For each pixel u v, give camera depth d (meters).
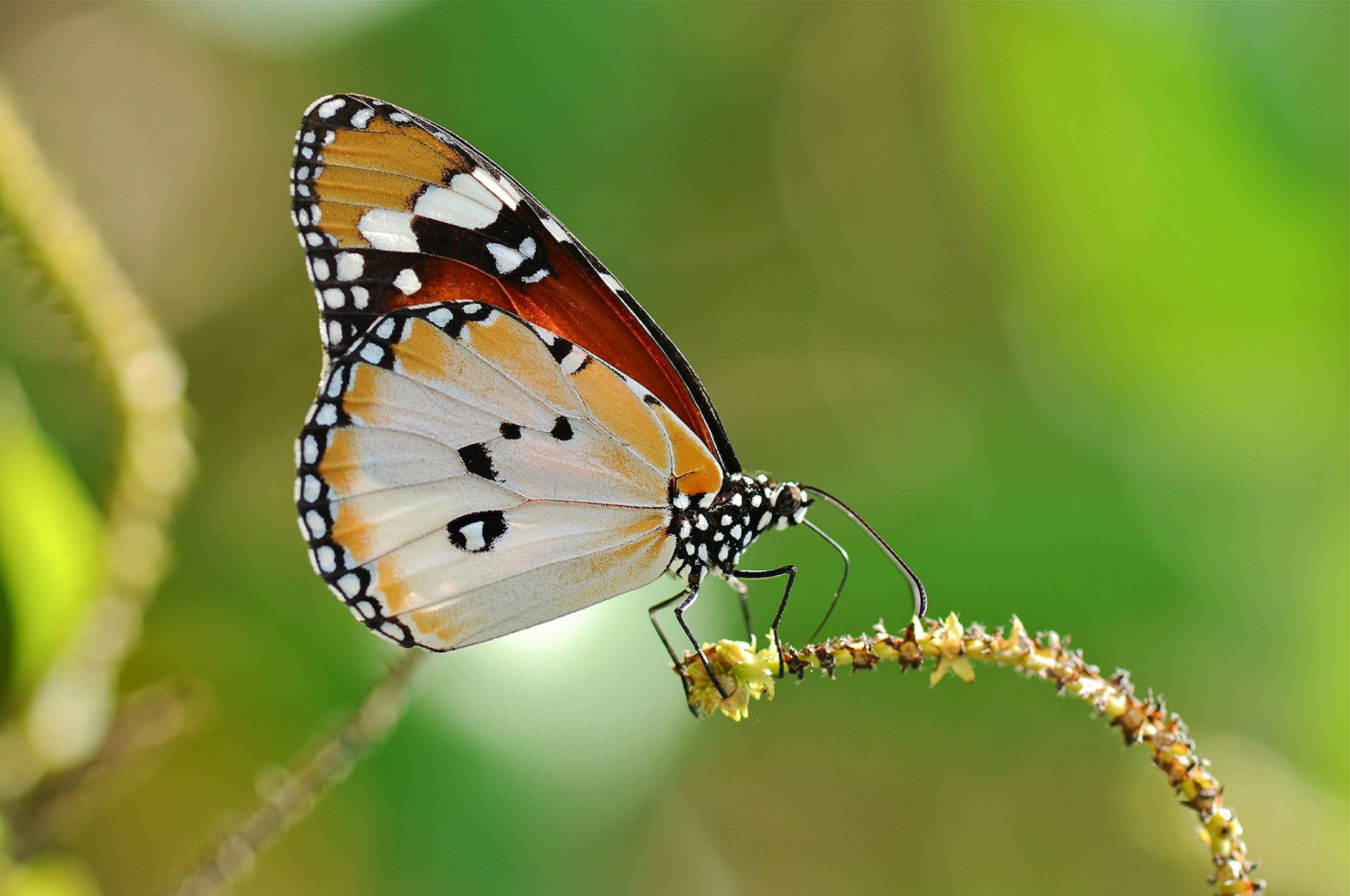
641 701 0.53
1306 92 0.54
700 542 0.52
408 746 0.53
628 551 0.52
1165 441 0.56
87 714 0.51
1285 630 0.55
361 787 0.53
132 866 0.55
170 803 0.55
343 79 0.57
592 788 0.53
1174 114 0.55
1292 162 0.55
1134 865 0.57
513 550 0.52
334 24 0.56
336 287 0.51
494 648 0.53
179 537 0.55
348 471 0.51
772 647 0.52
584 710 0.53
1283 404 0.55
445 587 0.51
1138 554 0.55
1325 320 0.55
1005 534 0.55
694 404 0.52
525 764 0.53
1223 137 0.55
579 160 0.57
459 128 0.57
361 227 0.51
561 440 0.52
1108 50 0.55
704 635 0.54
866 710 0.57
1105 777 0.57
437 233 0.51
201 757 0.54
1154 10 0.55
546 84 0.57
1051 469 0.56
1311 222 0.55
